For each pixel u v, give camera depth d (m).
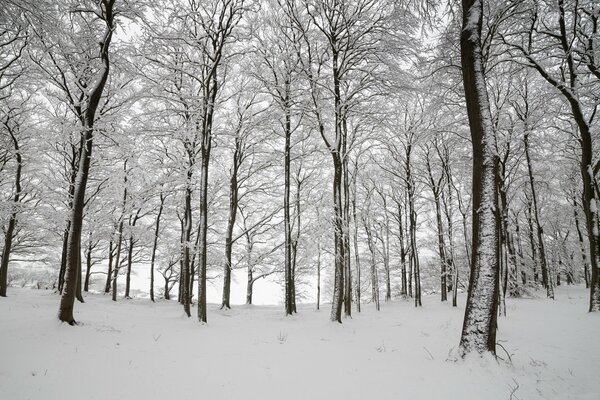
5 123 14.36
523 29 11.69
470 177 18.58
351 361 6.22
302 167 20.75
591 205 11.81
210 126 11.90
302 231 19.62
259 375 5.23
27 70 13.01
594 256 11.52
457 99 13.09
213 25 11.85
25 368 4.97
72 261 8.30
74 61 11.51
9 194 19.78
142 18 10.44
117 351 6.28
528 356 6.49
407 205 25.56
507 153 16.94
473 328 6.10
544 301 16.62
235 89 17.91
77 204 8.51
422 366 5.93
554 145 16.84
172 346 7.02
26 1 7.33
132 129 13.66
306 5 12.01
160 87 12.34
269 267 25.28
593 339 7.77
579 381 5.25
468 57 7.02
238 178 21.83
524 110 16.84
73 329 7.64
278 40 14.24
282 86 14.48
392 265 27.80
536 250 29.61
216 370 5.40
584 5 10.99
